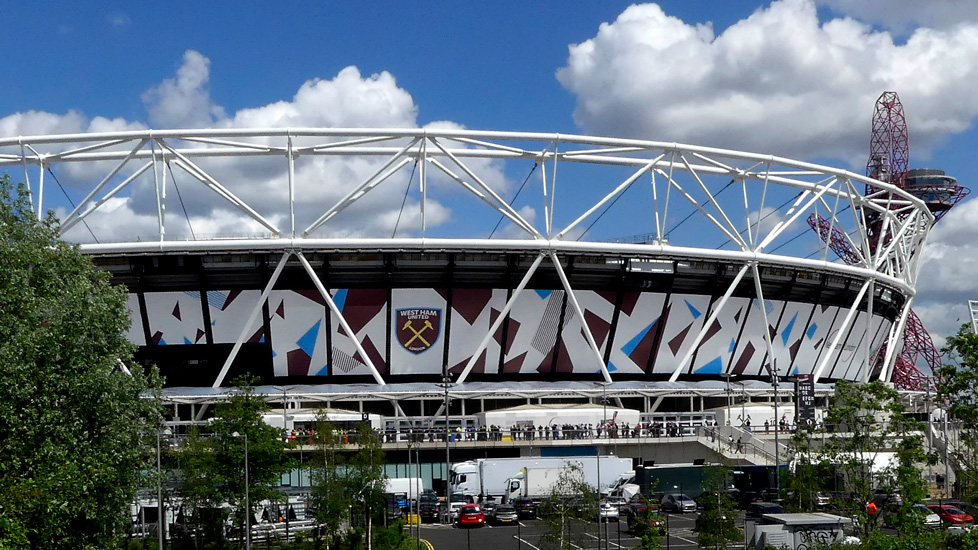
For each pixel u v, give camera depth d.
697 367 77.31
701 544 39.31
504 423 66.38
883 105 119.12
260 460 42.47
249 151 68.81
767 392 73.00
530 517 55.97
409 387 68.06
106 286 34.84
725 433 67.25
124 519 34.22
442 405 72.19
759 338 78.75
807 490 42.22
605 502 53.22
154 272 67.31
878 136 119.00
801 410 64.19
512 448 64.88
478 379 73.25
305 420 62.47
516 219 67.75
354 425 62.31
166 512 48.00
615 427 65.50
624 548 43.53
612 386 70.44
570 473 47.44
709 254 71.06
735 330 77.31
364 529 47.22
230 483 42.09
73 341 31.55
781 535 35.69
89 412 31.89
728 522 39.25
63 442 30.31
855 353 88.56
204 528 42.72
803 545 35.44
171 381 70.50
